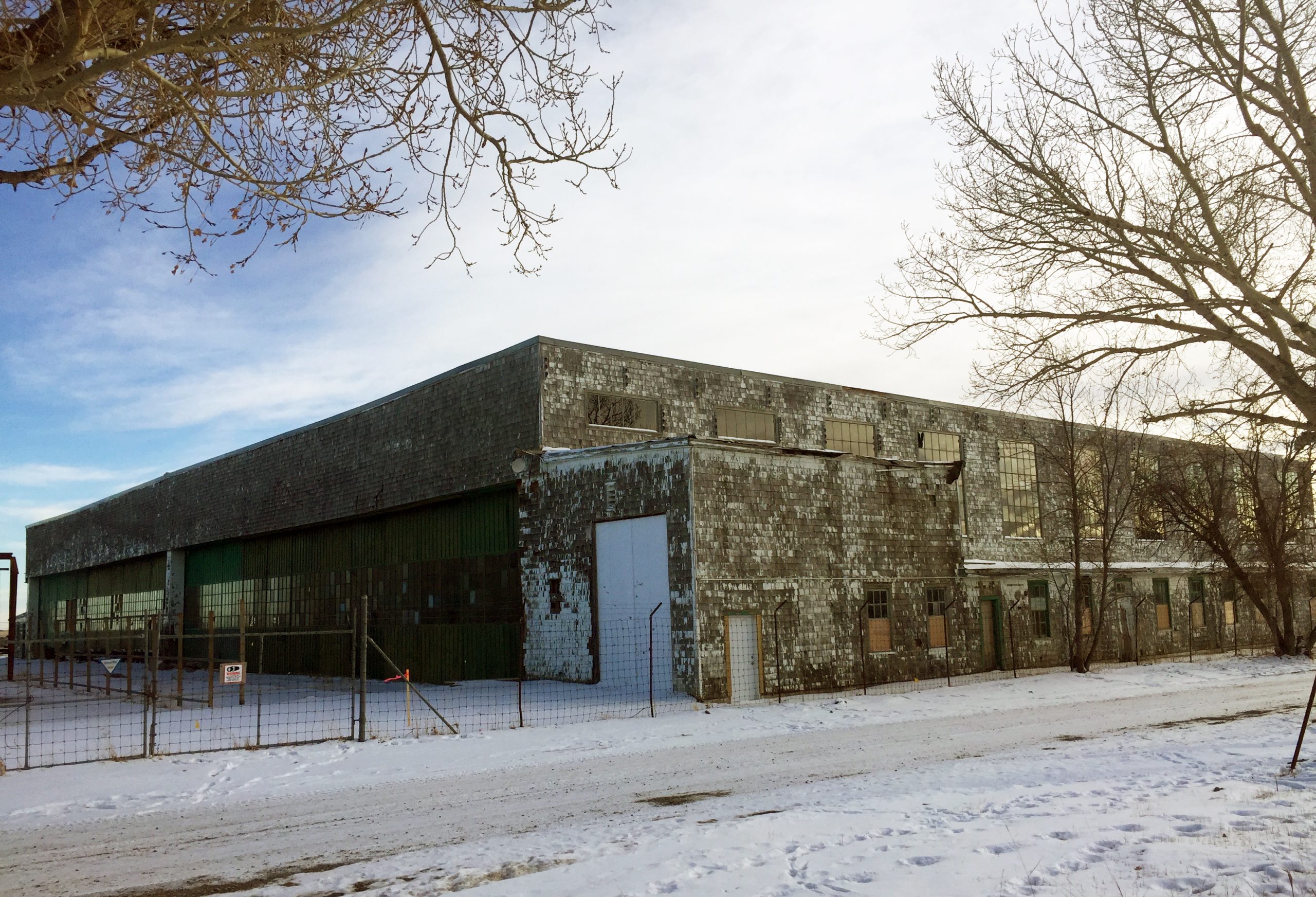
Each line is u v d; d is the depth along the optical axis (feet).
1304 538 121.39
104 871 26.76
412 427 101.96
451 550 96.94
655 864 24.91
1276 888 19.80
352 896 23.58
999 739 50.29
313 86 22.94
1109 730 52.70
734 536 74.49
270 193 23.75
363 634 53.26
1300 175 39.04
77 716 70.33
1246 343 38.75
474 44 25.04
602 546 79.15
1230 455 112.78
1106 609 119.75
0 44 19.92
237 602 138.31
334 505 113.91
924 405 115.24
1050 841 25.04
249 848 29.22
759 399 99.25
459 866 26.03
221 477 142.00
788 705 69.31
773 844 26.53
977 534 116.57
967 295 45.52
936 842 25.57
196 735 56.08
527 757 46.37
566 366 86.22
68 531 200.85
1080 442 110.83
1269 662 109.50
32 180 22.16
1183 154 41.50
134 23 21.63
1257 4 37.93
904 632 87.61
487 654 90.33
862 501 85.97
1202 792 31.45
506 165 25.90
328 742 51.34
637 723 58.80
